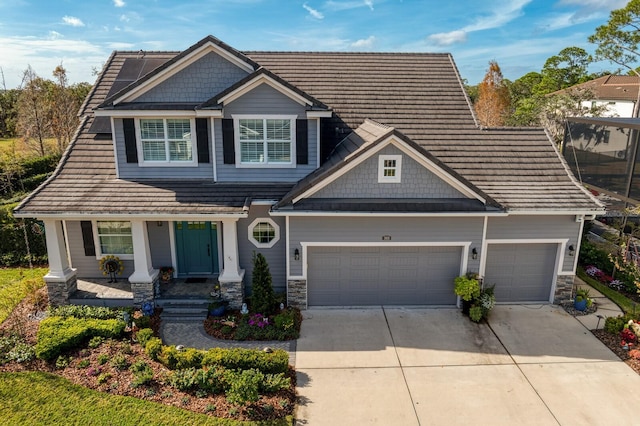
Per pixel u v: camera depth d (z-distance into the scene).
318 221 14.89
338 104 18.81
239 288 15.13
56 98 39.22
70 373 11.65
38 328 13.70
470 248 15.35
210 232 16.77
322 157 17.22
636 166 19.52
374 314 15.44
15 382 11.32
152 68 18.69
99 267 16.91
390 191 14.70
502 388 11.70
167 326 14.34
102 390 11.04
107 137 17.66
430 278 15.89
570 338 14.02
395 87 19.59
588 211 14.77
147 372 11.48
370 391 11.52
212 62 15.71
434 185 14.66
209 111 15.20
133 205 14.60
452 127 18.19
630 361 12.84
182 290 16.02
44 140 41.22
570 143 24.98
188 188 15.71
